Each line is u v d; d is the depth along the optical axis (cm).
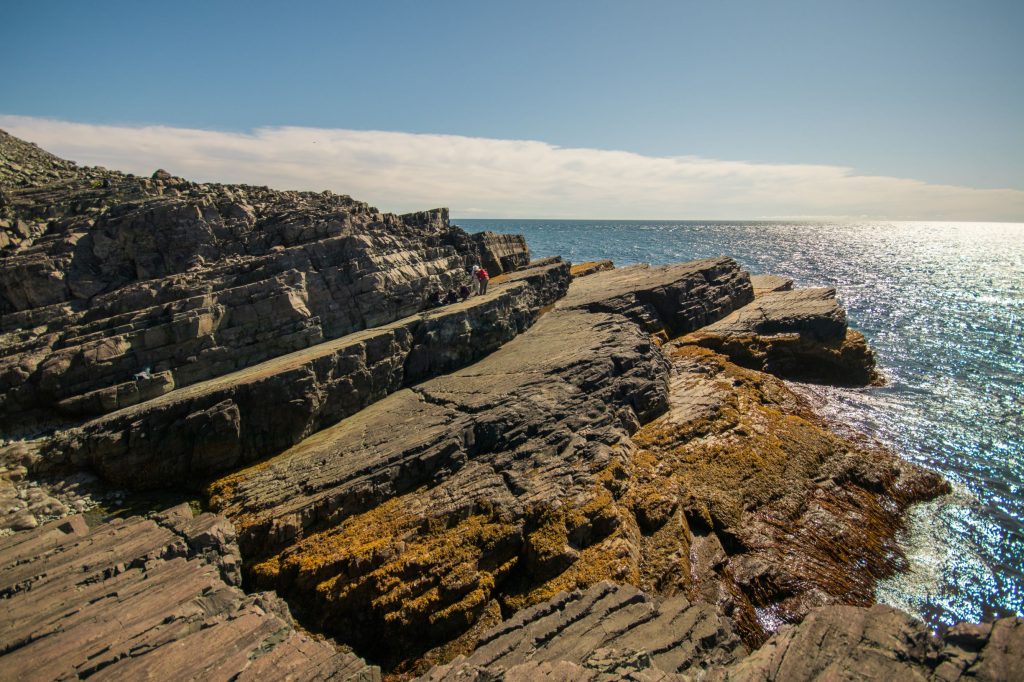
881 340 5525
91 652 1188
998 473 2923
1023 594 2083
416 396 2734
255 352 2731
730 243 19412
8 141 4191
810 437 2766
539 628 1293
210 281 2798
